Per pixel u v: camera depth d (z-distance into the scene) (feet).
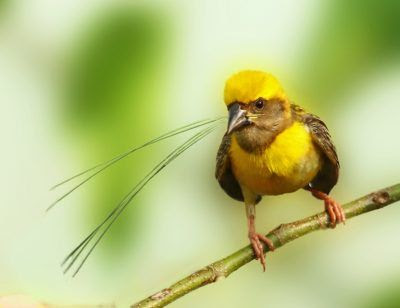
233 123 9.57
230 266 9.42
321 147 9.63
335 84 9.50
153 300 9.34
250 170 9.64
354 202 9.50
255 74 9.54
